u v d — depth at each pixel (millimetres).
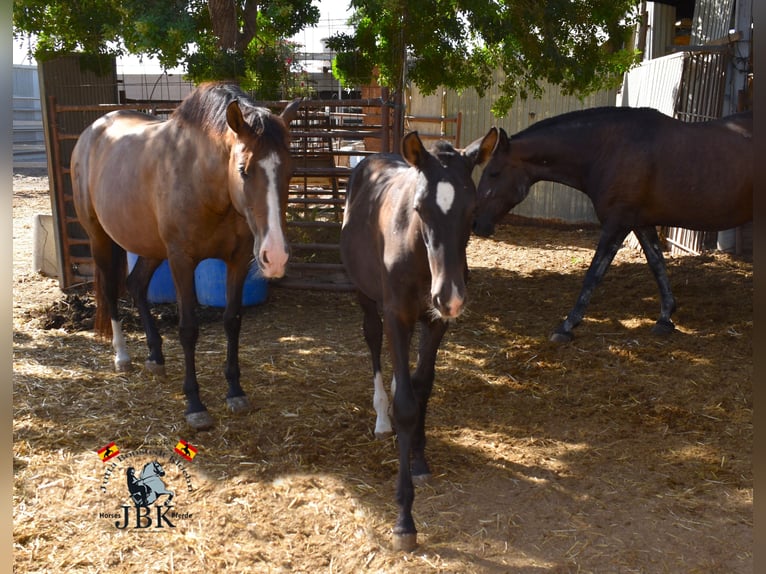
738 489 3426
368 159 4191
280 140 3500
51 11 7188
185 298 4195
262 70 6969
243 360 5238
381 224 3285
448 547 2971
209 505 3281
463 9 6531
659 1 9852
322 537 3049
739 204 5445
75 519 3152
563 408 4402
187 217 4086
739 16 7320
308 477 3525
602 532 3080
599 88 7734
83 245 7527
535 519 3184
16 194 13523
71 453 3746
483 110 11336
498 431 4094
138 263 4977
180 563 2863
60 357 5250
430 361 3311
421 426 3451
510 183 5816
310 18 7148
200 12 7527
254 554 2918
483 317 6312
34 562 2838
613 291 7004
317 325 6160
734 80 7352
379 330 4039
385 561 2879
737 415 4230
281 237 3420
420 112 11797
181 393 4629
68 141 7363
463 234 2658
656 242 5738
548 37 6492
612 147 5512
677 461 3709
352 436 3996
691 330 5707
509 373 4980
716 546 2973
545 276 7781
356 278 3830
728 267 7445
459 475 3566
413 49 7227
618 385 4707
